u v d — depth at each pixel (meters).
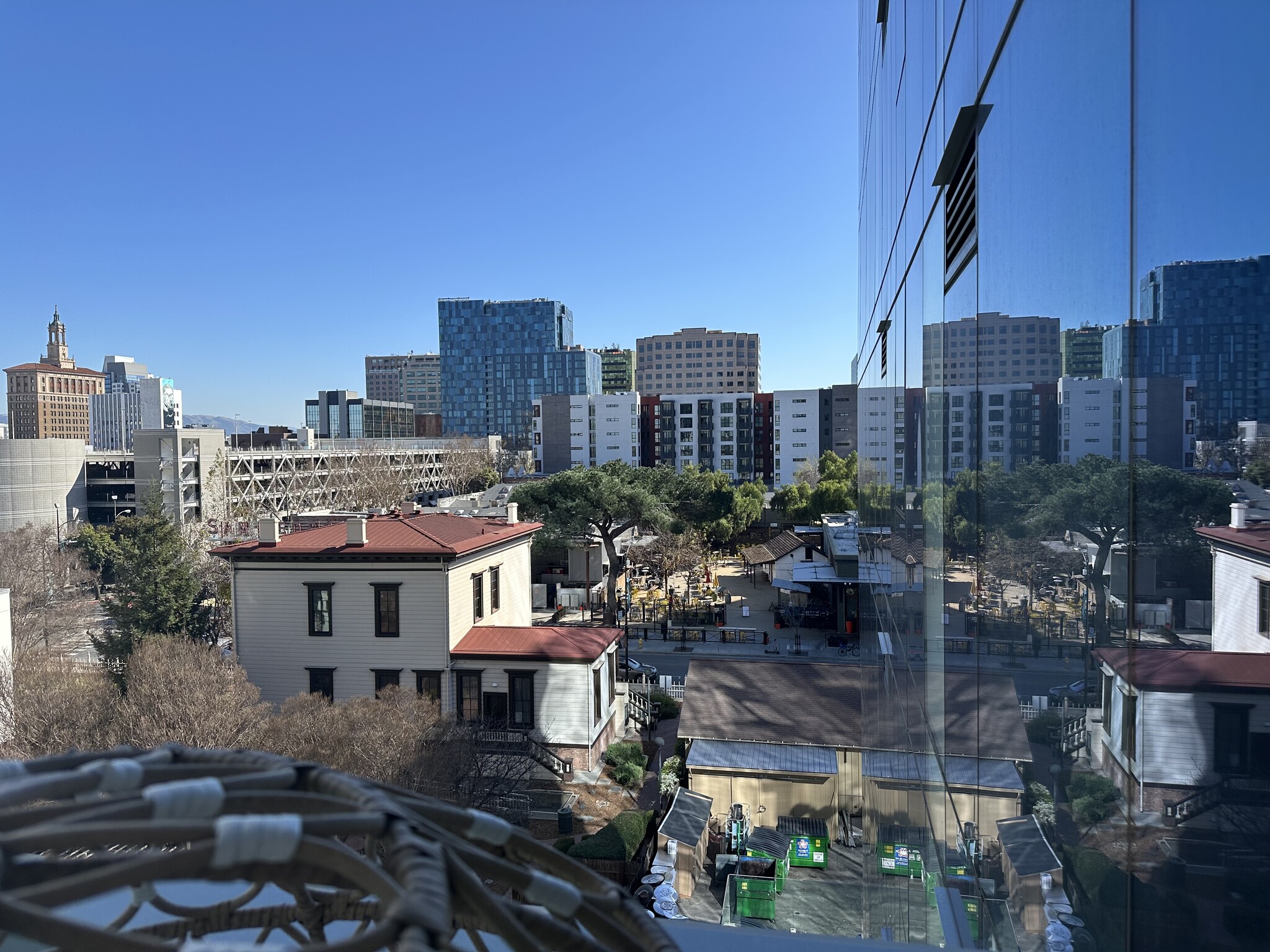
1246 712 1.60
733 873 17.08
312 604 23.47
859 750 19.83
